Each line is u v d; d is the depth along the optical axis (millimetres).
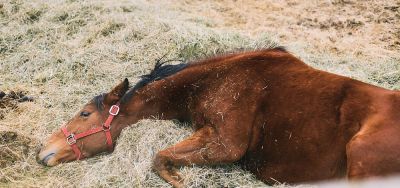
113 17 5820
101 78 5168
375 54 5695
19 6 6109
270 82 4035
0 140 4273
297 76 4012
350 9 6707
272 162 3961
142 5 6309
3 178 4074
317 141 3809
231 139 3982
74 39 5668
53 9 6023
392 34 6145
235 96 4055
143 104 4273
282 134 3916
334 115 3801
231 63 4199
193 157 3994
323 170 3799
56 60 5391
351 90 3832
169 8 6578
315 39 6008
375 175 3582
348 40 6000
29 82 5199
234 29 6070
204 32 5562
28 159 4227
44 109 4793
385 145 3584
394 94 3754
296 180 3898
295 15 6605
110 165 4094
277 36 5973
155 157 4004
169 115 4316
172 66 4375
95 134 4203
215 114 4055
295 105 3914
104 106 4230
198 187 3949
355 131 3713
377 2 6820
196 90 4207
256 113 4000
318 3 6891
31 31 5754
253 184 3986
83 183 4004
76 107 4820
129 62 5273
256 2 6977
